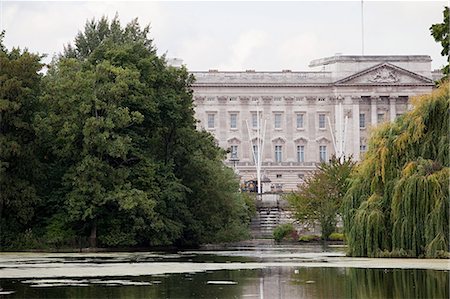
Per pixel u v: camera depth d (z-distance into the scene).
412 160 57.53
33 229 84.31
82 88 82.69
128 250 84.50
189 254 75.00
